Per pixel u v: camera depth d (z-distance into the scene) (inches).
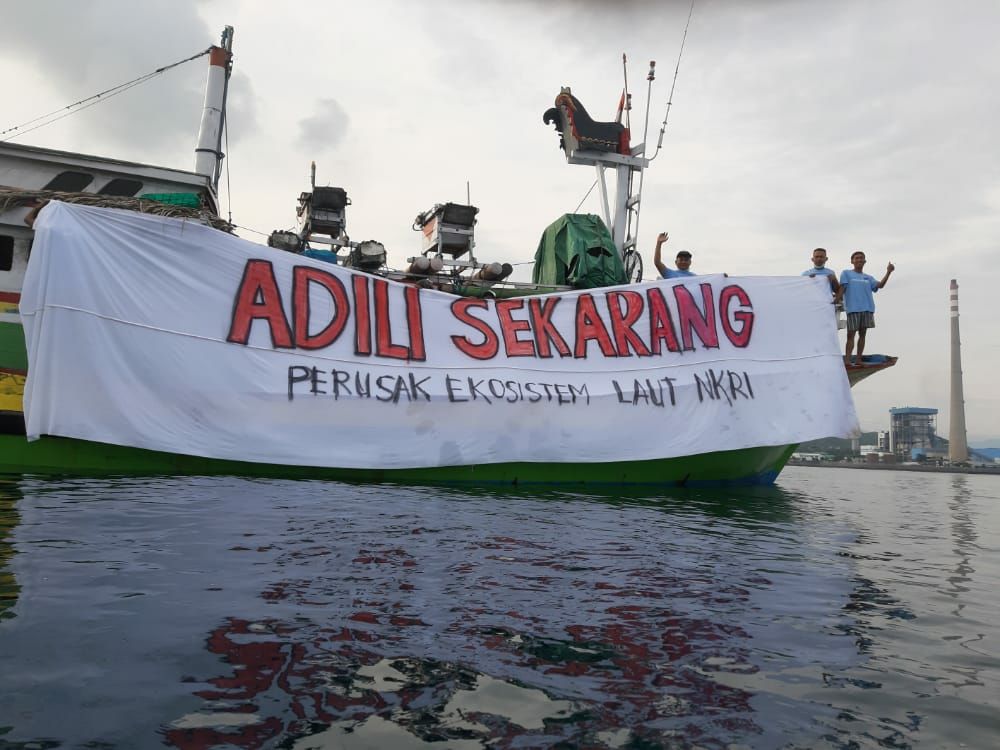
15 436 319.9
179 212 363.3
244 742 77.4
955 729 89.0
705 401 420.5
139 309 328.8
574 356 410.0
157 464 335.0
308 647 107.6
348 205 538.3
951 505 457.4
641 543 215.5
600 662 107.8
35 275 310.3
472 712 87.8
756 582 168.2
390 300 386.3
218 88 576.4
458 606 133.0
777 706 94.1
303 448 347.9
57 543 168.4
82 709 83.7
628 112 600.7
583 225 535.2
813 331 450.6
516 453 384.5
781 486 530.6
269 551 170.7
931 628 135.2
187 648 104.7
